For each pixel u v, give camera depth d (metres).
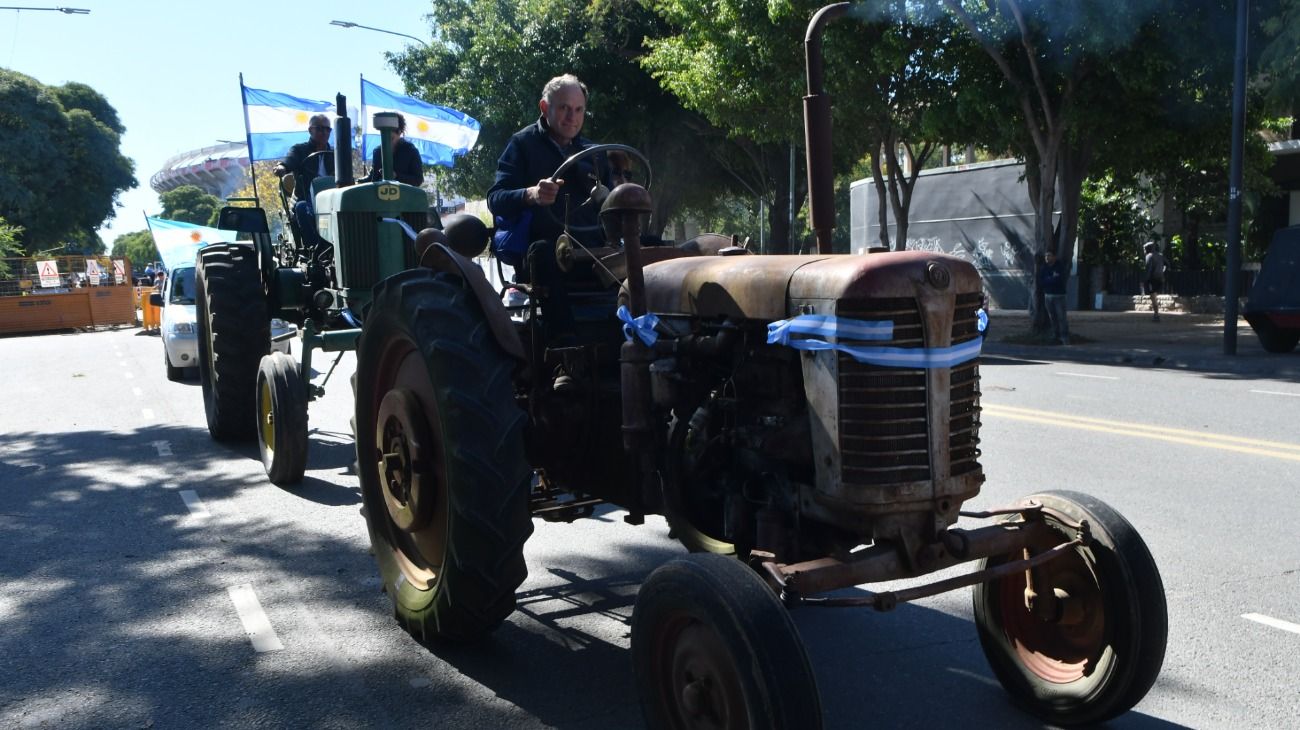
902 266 2.95
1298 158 23.52
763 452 3.20
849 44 16.47
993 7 15.33
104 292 27.25
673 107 27.47
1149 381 12.20
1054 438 8.31
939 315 2.96
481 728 3.48
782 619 2.64
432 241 4.12
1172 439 8.23
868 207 31.22
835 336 2.92
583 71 26.86
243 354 8.25
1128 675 3.19
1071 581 3.41
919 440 2.98
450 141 14.12
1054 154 16.55
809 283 3.03
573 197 4.67
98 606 4.75
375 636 4.34
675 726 2.96
